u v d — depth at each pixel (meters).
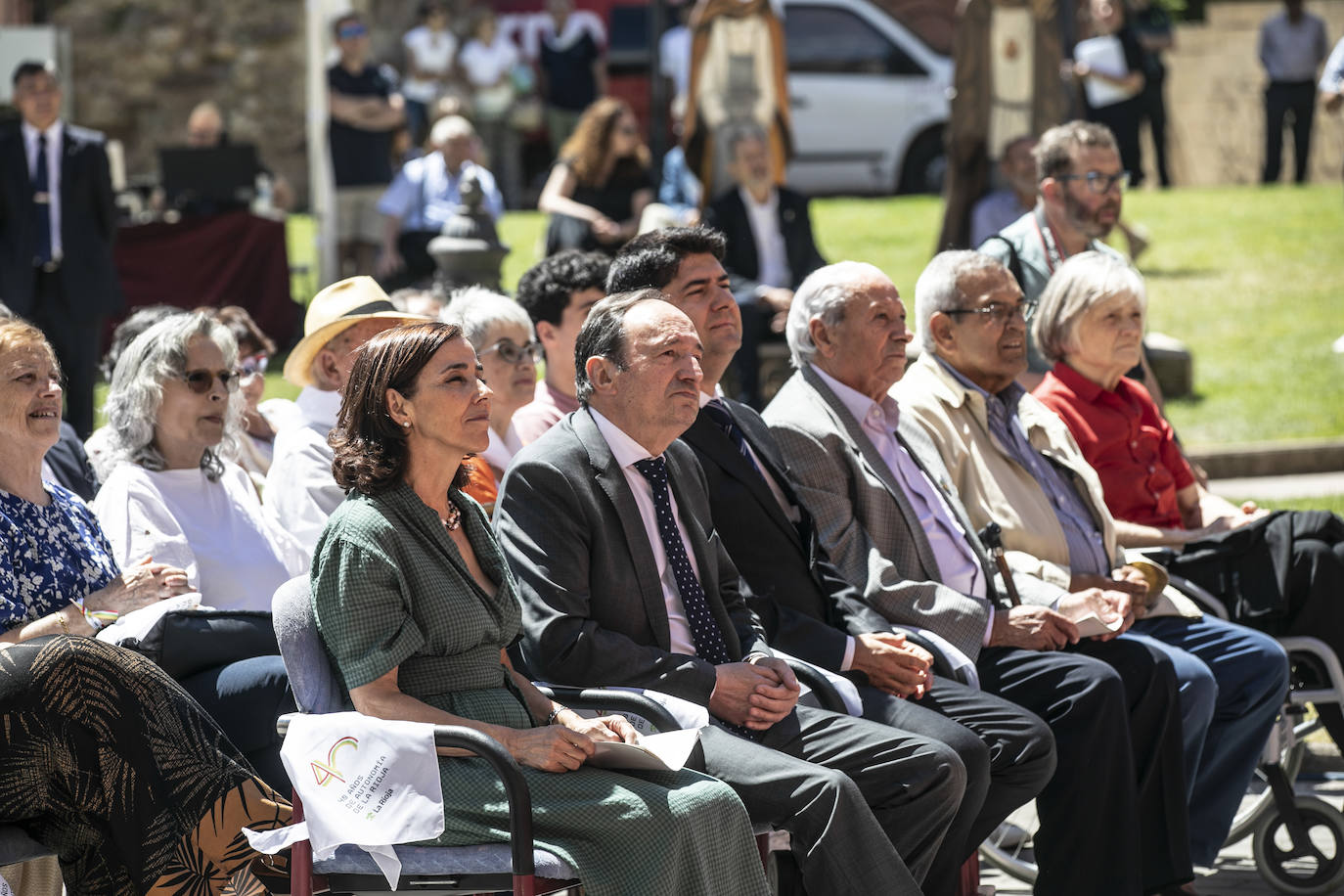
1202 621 8.39
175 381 7.46
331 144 20.67
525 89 30.06
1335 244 22.66
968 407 8.45
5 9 27.25
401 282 18.80
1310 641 8.47
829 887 6.14
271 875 5.95
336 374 8.20
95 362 15.09
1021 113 16.38
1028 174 14.83
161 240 18.52
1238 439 15.71
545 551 6.63
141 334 7.66
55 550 6.73
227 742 5.90
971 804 6.73
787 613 7.36
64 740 5.67
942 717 6.90
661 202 17.66
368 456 5.96
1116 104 25.23
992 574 8.00
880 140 27.58
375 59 32.62
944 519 7.95
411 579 5.93
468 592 6.06
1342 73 19.95
